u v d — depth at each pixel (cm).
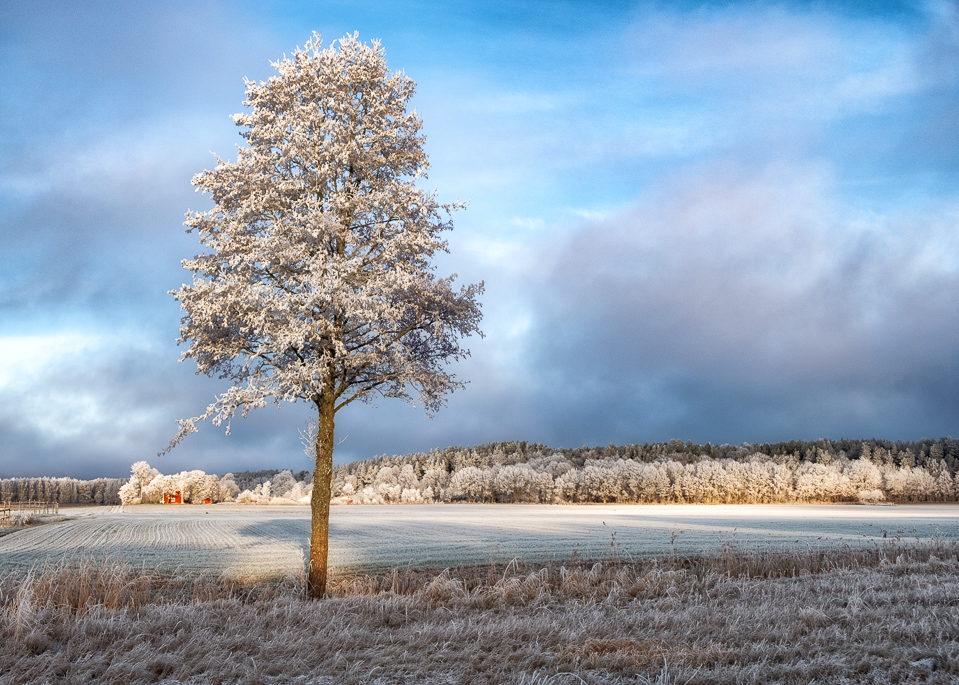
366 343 1638
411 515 6962
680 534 3675
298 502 14038
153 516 6450
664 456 17350
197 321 1518
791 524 5028
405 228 1653
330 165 1564
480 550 2716
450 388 1733
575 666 816
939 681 725
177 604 1164
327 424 1641
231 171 1606
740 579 1694
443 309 1734
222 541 3256
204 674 789
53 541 3244
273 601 1265
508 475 16538
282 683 767
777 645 902
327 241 1553
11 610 995
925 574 1716
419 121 1730
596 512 8450
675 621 1068
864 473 14888
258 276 1578
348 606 1236
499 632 1002
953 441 16488
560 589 1539
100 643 908
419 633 1001
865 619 1065
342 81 1623
